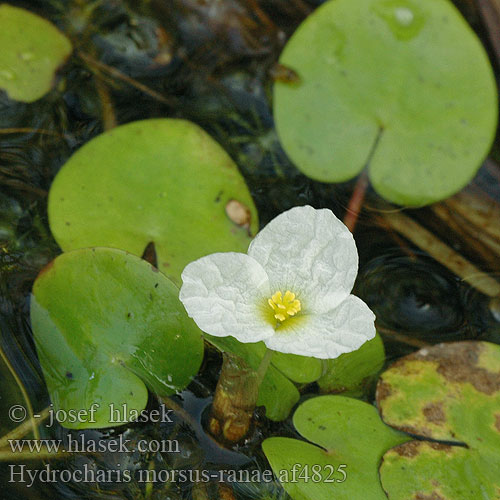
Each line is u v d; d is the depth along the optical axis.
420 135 0.51
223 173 0.51
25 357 0.49
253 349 0.49
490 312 0.51
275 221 0.47
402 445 0.48
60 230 0.50
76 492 0.48
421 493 0.48
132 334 0.48
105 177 0.50
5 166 0.51
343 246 0.47
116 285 0.48
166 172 0.51
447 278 0.51
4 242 0.50
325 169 0.51
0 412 0.48
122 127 0.51
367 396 0.49
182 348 0.48
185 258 0.50
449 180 0.51
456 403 0.49
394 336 0.50
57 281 0.48
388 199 0.51
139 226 0.50
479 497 0.48
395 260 0.51
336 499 0.48
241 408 0.48
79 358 0.48
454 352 0.49
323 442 0.48
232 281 0.47
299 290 0.47
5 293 0.50
